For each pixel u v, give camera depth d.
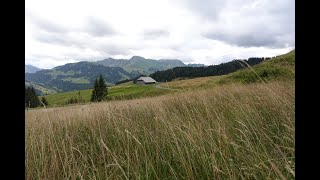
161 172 3.65
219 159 3.47
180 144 3.99
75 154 4.43
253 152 3.37
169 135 4.50
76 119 6.75
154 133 4.88
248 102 6.12
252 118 4.92
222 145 3.79
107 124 5.81
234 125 5.01
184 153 3.74
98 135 5.36
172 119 5.10
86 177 3.61
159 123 5.22
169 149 4.14
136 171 3.40
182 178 3.43
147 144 4.24
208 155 3.56
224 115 5.79
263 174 2.86
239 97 7.24
